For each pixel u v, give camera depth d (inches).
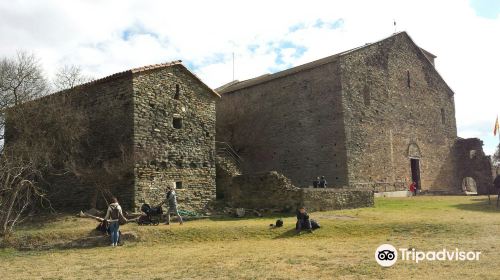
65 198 886.4
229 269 446.3
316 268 440.1
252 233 677.9
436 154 1689.2
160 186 848.3
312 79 1347.2
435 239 593.9
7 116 840.3
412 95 1604.3
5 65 889.5
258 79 1583.4
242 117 1443.2
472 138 1793.8
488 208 940.6
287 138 1384.1
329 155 1280.8
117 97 853.8
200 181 931.3
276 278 402.9
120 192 820.6
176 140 897.5
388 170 1409.9
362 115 1339.8
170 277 419.5
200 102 965.8
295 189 888.9
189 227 690.8
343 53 1306.6
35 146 796.6
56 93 882.1
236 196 978.1
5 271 471.8
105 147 857.5
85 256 551.8
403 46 1604.3
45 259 541.0
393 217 778.8
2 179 731.4
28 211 843.4
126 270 458.3
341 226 693.3
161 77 887.1
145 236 650.2
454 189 1753.2
